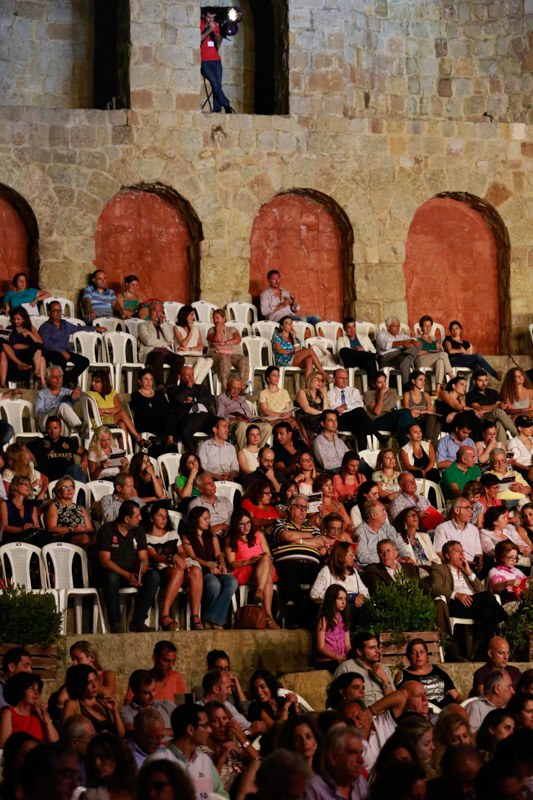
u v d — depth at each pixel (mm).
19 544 16062
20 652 13453
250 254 27188
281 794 8180
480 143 28125
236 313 26328
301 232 27578
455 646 16734
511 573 17578
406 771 8969
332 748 10156
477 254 28422
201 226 26625
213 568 16406
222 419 20422
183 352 23594
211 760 12203
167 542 16453
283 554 16859
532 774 9156
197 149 26625
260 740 12805
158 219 26750
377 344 25484
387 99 28859
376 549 17328
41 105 27531
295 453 20344
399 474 20359
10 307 24594
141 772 8508
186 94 26625
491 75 29094
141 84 26391
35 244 25859
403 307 27578
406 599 15836
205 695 13570
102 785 9961
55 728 13078
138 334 23719
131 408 21438
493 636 16688
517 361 26703
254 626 16156
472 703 14367
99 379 21266
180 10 26656
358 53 28250
